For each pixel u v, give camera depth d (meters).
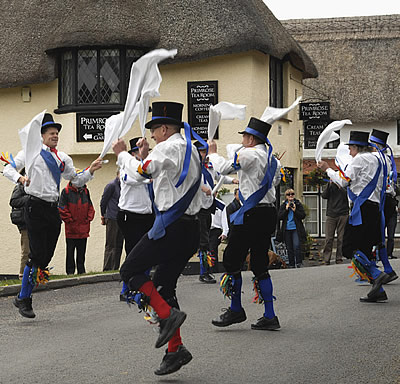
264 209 7.05
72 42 16.39
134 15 16.72
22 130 7.66
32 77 16.81
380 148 9.29
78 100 16.73
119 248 13.36
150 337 7.07
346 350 6.42
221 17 16.91
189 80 17.25
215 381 5.46
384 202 9.19
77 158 16.98
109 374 5.69
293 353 6.31
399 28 26.58
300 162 21.03
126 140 16.44
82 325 7.73
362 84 25.78
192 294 9.92
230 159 7.10
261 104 17.61
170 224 5.40
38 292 10.39
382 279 8.81
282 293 9.75
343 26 27.00
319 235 26.02
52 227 7.90
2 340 7.01
